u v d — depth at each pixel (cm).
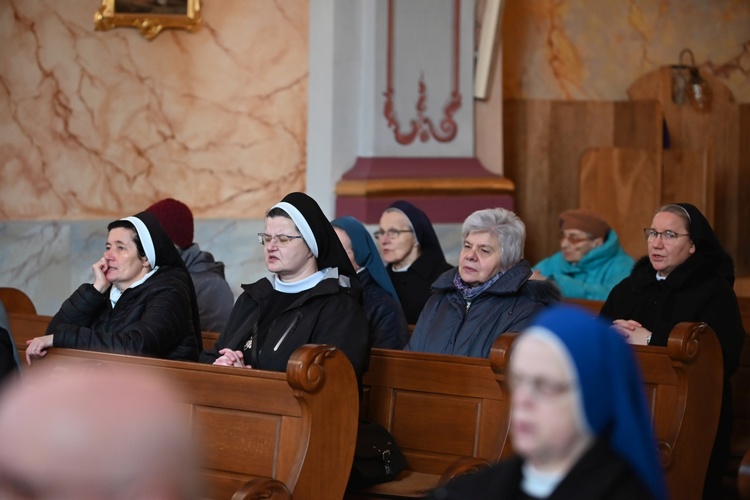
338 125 984
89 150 1025
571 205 1202
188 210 741
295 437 452
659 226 604
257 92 1049
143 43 1030
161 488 124
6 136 1005
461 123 1032
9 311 798
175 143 1042
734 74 1262
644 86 1216
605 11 1222
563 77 1208
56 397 125
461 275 571
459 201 1016
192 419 475
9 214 1005
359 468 493
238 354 508
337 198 975
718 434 580
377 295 646
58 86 1015
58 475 120
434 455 523
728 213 1251
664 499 234
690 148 1229
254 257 1052
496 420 505
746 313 725
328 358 454
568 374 227
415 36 1004
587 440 233
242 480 463
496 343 480
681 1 1245
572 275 917
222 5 1041
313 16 988
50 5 1012
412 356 532
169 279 591
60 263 1016
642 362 526
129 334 557
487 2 1034
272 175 1055
